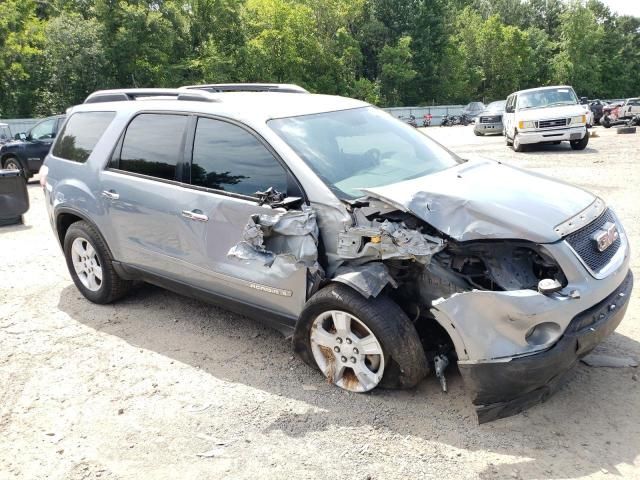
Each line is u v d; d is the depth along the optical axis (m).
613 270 3.38
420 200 3.39
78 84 36.22
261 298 4.01
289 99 4.68
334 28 50.28
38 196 12.79
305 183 3.74
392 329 3.37
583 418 3.33
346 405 3.58
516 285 3.27
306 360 3.91
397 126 4.82
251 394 3.77
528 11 86.88
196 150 4.37
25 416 3.65
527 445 3.12
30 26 37.69
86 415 3.63
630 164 12.34
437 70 59.59
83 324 5.05
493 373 3.10
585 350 3.24
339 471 2.99
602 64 74.75
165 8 39.47
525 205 3.44
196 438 3.34
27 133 15.29
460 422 3.35
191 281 4.48
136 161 4.79
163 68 39.72
